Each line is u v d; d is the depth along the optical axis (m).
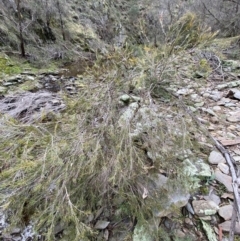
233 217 1.01
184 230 1.09
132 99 1.50
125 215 1.14
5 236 1.07
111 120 1.23
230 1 5.12
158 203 1.08
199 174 1.30
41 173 1.01
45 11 6.43
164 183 1.15
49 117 1.50
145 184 1.13
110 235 1.09
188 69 1.71
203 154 1.49
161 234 1.05
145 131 1.24
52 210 0.97
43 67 4.93
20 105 2.04
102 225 1.12
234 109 2.19
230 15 5.00
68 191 1.04
